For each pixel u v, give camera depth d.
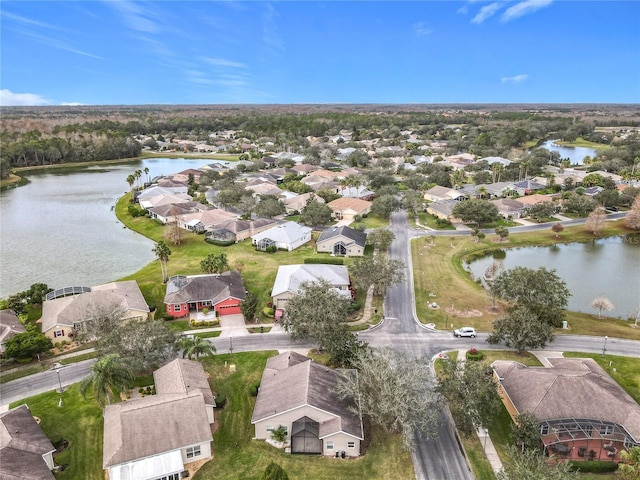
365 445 49.62
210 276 83.81
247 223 123.75
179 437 46.25
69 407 55.34
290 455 48.22
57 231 129.50
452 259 106.69
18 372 62.62
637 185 172.62
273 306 80.00
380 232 110.50
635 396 57.28
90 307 72.38
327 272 87.00
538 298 69.06
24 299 83.31
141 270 99.12
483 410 48.84
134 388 58.62
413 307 82.06
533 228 131.38
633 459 42.75
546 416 48.91
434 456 47.91
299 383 52.78
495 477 44.75
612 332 74.06
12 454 43.22
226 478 45.09
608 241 123.88
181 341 61.22
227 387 59.16
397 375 49.84
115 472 43.12
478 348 68.69
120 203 159.62
